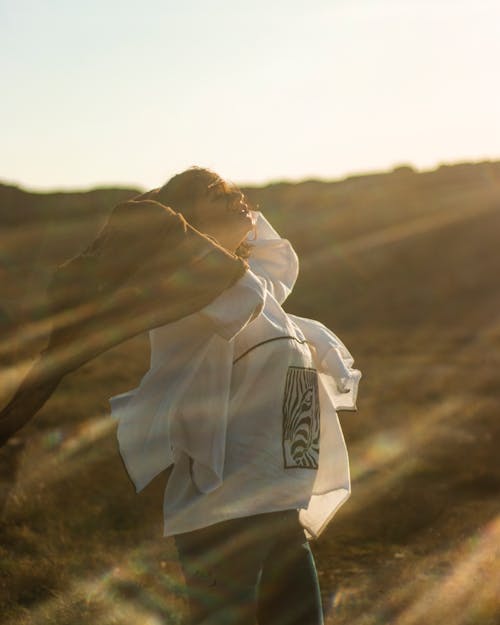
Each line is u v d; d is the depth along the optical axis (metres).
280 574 2.78
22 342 6.78
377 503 8.17
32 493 7.76
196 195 2.69
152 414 2.61
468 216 67.69
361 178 79.50
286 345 2.68
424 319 46.03
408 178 77.88
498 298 51.47
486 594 5.17
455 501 8.25
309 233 67.31
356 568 6.28
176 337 2.60
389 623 4.96
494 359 23.59
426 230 65.88
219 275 2.38
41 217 73.25
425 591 5.44
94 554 6.33
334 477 2.91
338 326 45.44
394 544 6.94
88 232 67.50
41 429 11.38
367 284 57.09
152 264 2.33
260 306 2.46
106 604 5.35
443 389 17.34
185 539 2.63
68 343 2.28
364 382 19.08
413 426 12.43
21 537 6.74
